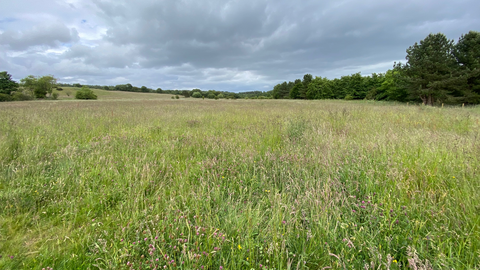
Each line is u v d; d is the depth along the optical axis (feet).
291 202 7.77
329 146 12.82
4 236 6.15
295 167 10.49
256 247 5.76
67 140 15.75
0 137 13.84
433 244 5.48
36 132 17.38
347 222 6.51
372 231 5.97
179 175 10.35
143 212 7.09
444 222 6.28
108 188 8.82
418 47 69.46
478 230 5.85
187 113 36.86
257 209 7.32
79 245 5.90
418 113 30.66
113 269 4.98
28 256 5.51
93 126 21.48
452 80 60.54
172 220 6.75
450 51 66.80
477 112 34.37
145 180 9.36
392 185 8.36
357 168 9.82
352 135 16.89
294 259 5.53
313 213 6.83
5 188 8.54
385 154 11.14
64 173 9.89
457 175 8.63
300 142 15.43
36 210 7.49
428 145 12.29
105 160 11.57
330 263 5.15
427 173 9.18
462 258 5.16
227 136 18.11
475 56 63.77
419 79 66.64
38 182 8.93
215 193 8.19
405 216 6.57
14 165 10.29
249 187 9.29
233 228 6.29
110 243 5.97
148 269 5.13
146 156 12.51
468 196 6.98
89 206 7.75
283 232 6.00
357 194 8.43
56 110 38.37
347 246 5.55
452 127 20.54
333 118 25.94
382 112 32.19
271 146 15.19
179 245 5.70
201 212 7.34
